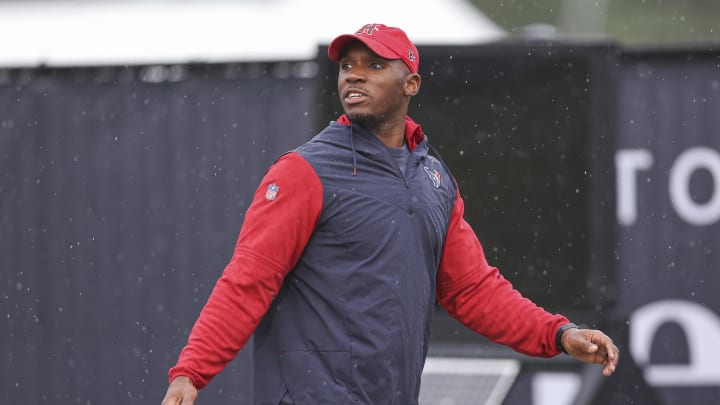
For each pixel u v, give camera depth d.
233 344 11.41
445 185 12.75
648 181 29.47
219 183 30.08
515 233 25.73
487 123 25.70
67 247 30.75
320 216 11.76
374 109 12.07
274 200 11.60
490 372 24.31
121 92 30.64
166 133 30.36
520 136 25.66
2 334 30.86
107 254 30.53
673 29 72.75
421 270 12.05
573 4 71.81
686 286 29.31
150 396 30.20
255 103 29.97
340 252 11.77
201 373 11.28
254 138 29.95
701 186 29.33
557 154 25.56
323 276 11.77
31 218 30.91
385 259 11.77
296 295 11.91
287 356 11.84
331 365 11.69
